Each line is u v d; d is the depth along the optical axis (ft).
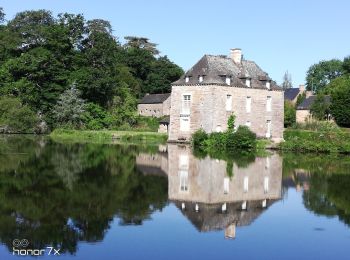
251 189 72.08
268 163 110.01
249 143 162.40
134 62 369.91
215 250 41.11
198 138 172.45
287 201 63.36
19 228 45.60
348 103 249.96
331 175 90.33
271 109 202.69
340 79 326.44
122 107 272.10
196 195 65.57
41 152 121.19
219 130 185.68
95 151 132.77
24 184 68.69
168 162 107.24
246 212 55.93
